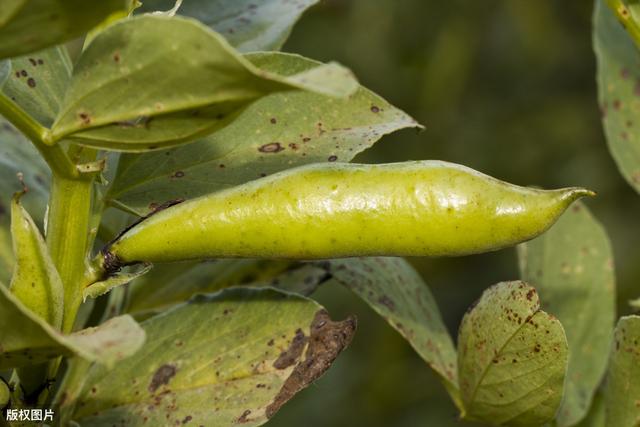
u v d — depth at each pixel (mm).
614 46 597
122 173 516
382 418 1003
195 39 441
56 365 507
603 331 595
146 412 518
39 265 470
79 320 555
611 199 1071
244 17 556
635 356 534
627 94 596
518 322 517
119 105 461
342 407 1008
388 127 524
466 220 473
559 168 1087
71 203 486
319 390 1013
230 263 576
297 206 475
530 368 524
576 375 589
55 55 525
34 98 518
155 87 455
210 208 477
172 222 479
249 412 512
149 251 481
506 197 473
